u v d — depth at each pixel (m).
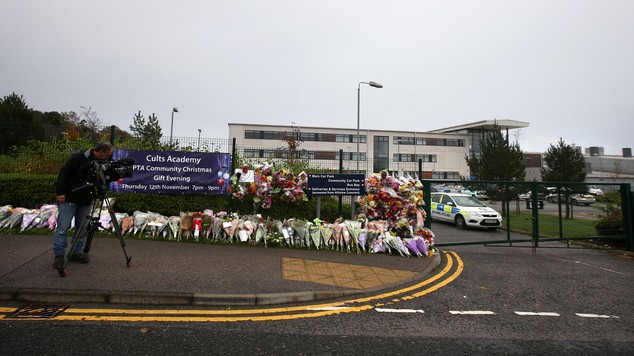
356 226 7.45
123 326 3.54
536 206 9.27
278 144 51.91
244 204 8.56
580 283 5.98
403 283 5.52
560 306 4.80
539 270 6.82
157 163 8.01
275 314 4.10
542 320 4.27
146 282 4.53
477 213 12.63
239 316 3.98
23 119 26.56
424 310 4.46
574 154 27.70
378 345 3.43
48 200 8.16
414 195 8.12
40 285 4.18
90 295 4.08
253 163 10.16
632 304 4.94
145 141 10.15
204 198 8.29
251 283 4.83
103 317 3.72
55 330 3.38
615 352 3.47
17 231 6.80
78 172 4.87
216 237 7.18
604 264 7.57
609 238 9.46
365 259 6.70
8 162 9.37
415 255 7.23
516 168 22.00
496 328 3.97
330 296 4.76
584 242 10.09
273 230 7.34
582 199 11.41
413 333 3.75
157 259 5.61
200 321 3.77
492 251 8.79
